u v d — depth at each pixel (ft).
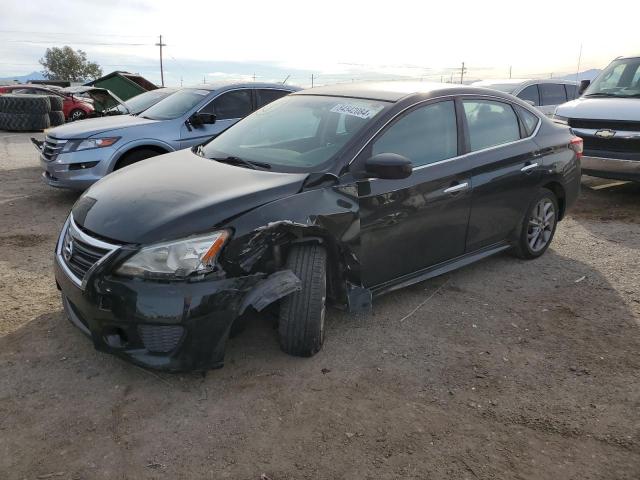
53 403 9.53
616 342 12.17
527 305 13.96
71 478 7.88
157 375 10.41
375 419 9.35
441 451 8.62
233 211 9.84
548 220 17.22
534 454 8.62
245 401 9.71
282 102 15.17
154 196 10.41
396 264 12.65
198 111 25.09
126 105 31.40
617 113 24.08
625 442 8.91
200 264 9.29
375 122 12.23
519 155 15.43
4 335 11.72
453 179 13.46
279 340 11.03
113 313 9.23
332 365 10.93
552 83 41.11
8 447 8.45
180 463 8.22
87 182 22.54
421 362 11.18
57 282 10.80
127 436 8.77
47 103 60.34
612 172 24.40
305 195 10.69
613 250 18.28
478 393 10.19
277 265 10.19
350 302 11.55
